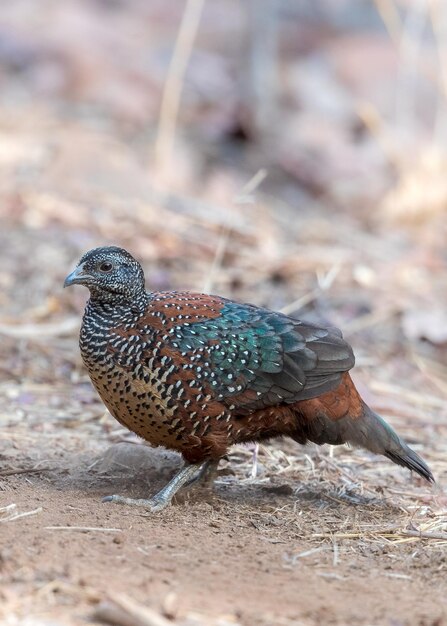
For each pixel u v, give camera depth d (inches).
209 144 796.0
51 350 462.3
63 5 1026.1
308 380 325.4
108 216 608.7
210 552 284.2
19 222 582.2
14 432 385.4
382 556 296.8
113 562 267.6
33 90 832.3
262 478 359.6
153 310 319.6
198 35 1090.7
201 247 582.6
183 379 313.3
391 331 530.0
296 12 1143.6
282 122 839.7
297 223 691.4
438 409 458.9
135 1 1152.8
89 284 314.0
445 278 619.2
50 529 286.2
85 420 403.5
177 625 236.8
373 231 705.6
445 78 821.9
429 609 259.0
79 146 694.5
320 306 542.9
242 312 328.8
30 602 240.8
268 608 251.0
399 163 775.1
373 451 335.9
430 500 349.4
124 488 337.4
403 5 1120.2
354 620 249.4
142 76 878.4
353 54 1000.9
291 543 299.7
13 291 510.6
